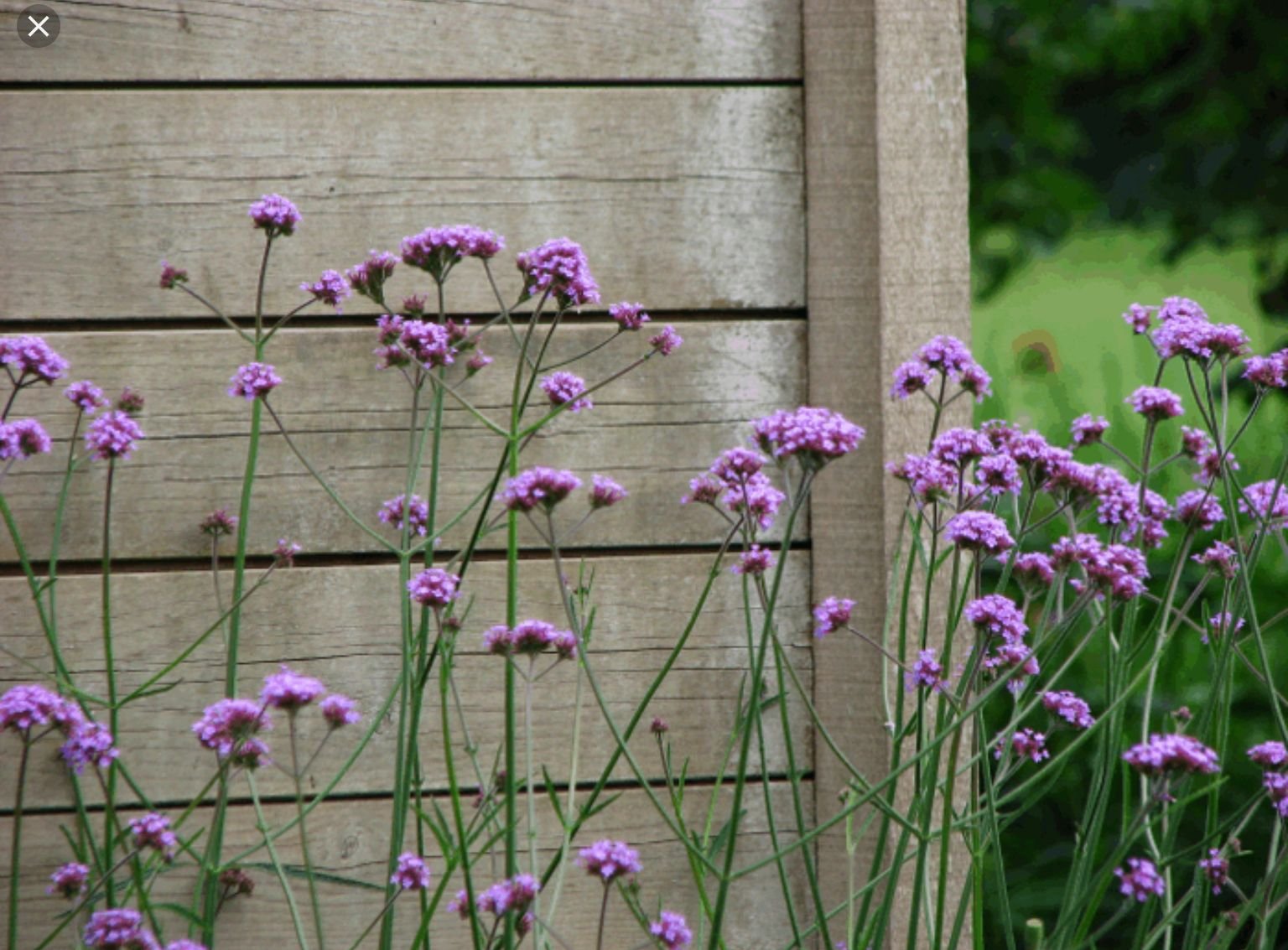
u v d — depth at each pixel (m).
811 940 4.08
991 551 3.87
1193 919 3.97
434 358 3.94
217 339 4.09
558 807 3.91
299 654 4.09
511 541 3.85
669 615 4.10
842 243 4.10
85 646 4.07
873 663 4.08
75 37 4.08
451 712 4.09
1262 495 4.08
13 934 3.90
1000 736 3.87
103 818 4.06
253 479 4.09
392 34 4.10
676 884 4.09
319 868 4.07
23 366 3.93
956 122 4.08
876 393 4.09
